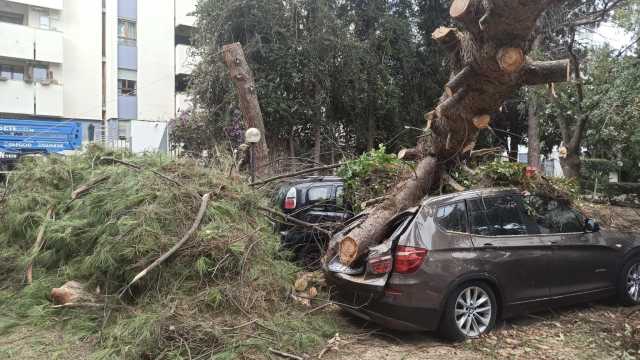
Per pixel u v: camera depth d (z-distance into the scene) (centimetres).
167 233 508
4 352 422
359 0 1702
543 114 1512
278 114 1477
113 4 2736
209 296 454
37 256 579
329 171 1012
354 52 1569
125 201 541
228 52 1017
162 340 405
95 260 511
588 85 1214
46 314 493
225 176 653
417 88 1834
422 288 437
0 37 2394
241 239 512
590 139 1356
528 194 534
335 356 429
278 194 762
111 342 422
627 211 791
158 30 2864
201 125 1619
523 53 410
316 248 696
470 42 461
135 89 2809
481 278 463
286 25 1498
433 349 443
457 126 542
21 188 693
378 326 505
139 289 487
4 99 2430
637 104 976
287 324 459
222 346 408
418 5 1867
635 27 941
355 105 1642
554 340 468
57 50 2541
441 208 473
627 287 568
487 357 427
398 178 617
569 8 1229
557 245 515
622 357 427
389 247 454
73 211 602
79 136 1866
